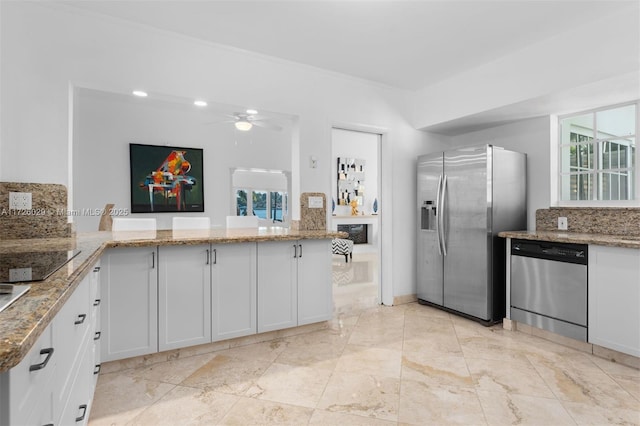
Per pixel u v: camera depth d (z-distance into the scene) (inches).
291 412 73.0
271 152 262.2
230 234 112.4
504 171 133.3
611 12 94.6
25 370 27.7
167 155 222.5
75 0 91.0
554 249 110.2
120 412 72.8
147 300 92.5
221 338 102.7
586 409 73.8
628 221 112.1
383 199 157.0
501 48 116.6
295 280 115.9
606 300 97.4
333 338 115.3
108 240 88.4
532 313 116.5
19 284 39.6
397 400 77.5
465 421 69.7
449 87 143.4
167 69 107.0
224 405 75.7
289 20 100.0
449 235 142.3
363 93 146.3
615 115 122.3
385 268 156.3
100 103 204.7
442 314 142.3
